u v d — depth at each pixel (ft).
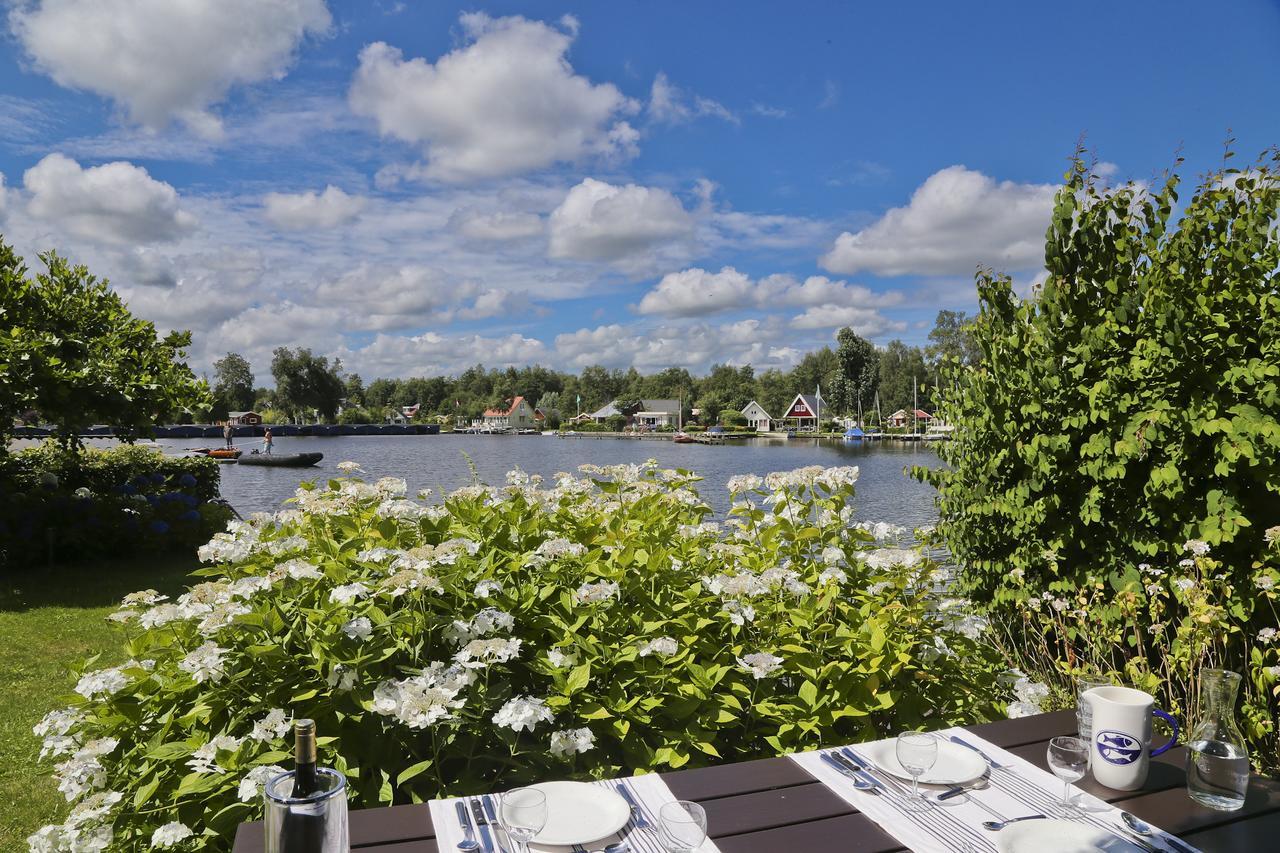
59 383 29.91
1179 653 10.30
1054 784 5.34
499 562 9.06
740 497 13.96
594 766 7.72
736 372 407.03
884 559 9.58
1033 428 13.08
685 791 5.19
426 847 4.39
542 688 8.45
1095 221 12.53
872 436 270.67
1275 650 9.86
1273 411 10.21
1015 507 13.00
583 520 11.24
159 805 6.90
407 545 9.88
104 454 42.04
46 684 17.24
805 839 4.54
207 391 34.96
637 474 15.28
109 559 32.63
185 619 8.00
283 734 6.70
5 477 34.63
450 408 452.76
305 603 8.30
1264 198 10.41
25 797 11.91
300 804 3.57
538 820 4.35
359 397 455.22
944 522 15.30
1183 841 4.56
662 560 9.25
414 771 6.81
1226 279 10.82
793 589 9.09
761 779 5.38
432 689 6.78
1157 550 11.07
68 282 34.19
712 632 9.19
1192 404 10.47
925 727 8.25
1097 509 11.64
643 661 8.11
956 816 4.85
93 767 7.06
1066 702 11.51
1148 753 5.23
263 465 116.16
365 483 12.06
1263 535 10.30
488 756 7.44
